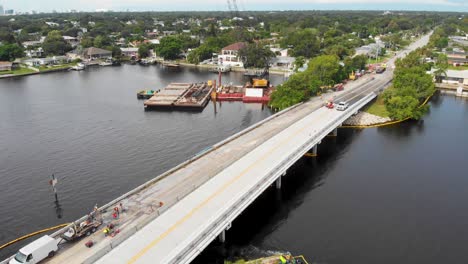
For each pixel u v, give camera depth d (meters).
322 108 136.00
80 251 56.06
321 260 65.06
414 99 142.38
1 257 64.12
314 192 88.56
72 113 153.50
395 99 140.62
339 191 89.06
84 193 85.50
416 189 90.31
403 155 110.62
